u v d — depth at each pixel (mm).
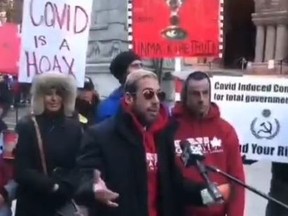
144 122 3572
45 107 4441
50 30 5453
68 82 4480
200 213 4012
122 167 3508
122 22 15289
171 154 3699
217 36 6426
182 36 6395
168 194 3629
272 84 5438
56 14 5461
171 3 6359
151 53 6406
